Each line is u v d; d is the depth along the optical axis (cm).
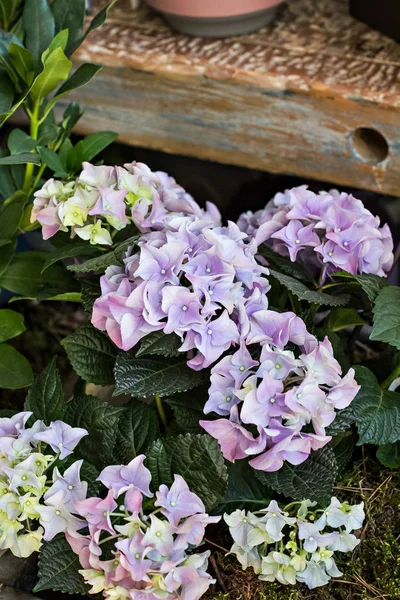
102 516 106
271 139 135
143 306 109
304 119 131
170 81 135
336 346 118
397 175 131
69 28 125
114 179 117
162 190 119
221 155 138
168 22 139
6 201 127
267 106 132
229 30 135
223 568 115
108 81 138
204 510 107
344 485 118
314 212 119
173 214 117
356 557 115
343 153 132
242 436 107
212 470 109
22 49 118
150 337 110
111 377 117
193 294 108
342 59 132
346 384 108
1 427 111
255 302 112
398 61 131
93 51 136
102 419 114
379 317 112
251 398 106
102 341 117
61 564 110
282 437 106
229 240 112
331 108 129
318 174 135
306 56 133
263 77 130
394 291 113
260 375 108
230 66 131
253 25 136
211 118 136
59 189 118
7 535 109
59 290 124
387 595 112
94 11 144
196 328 108
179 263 110
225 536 117
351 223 117
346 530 110
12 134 123
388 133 128
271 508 108
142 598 105
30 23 122
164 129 139
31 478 107
